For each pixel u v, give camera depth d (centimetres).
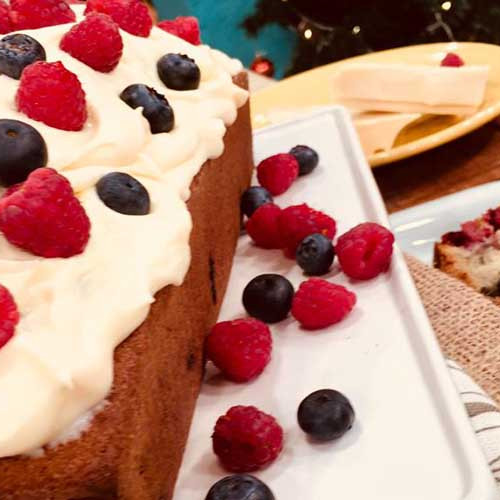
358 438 31
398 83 57
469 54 63
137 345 28
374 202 42
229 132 41
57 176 28
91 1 40
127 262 29
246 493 29
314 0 76
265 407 33
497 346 39
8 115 32
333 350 34
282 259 40
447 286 42
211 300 37
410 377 32
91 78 35
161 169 35
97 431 27
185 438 32
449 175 54
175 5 96
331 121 50
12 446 26
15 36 34
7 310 26
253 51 94
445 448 30
